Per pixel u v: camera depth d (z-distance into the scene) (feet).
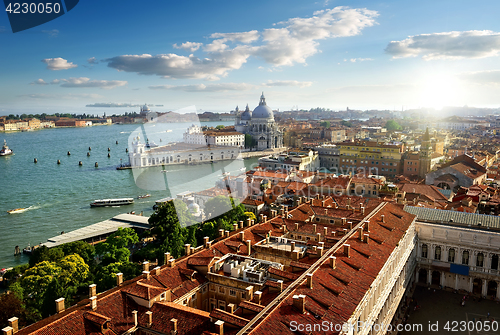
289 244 284.20
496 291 350.84
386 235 307.58
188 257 248.32
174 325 180.24
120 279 219.41
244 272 224.53
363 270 240.53
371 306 231.91
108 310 189.47
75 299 312.71
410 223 351.25
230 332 168.96
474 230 357.41
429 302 347.77
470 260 359.87
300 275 220.43
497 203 471.62
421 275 401.70
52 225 597.52
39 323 179.01
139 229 538.06
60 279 302.04
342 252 258.16
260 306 184.14
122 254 376.27
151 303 195.52
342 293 208.54
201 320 181.98
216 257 242.17
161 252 375.86
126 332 182.50
